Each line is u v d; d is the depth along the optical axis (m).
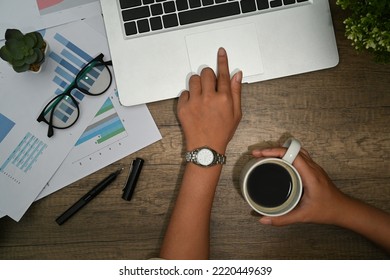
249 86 0.69
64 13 0.68
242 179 0.63
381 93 0.69
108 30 0.65
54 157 0.69
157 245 0.69
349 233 0.69
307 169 0.62
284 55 0.66
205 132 0.65
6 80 0.68
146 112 0.69
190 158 0.64
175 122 0.69
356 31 0.54
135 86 0.66
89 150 0.69
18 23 0.67
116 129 0.69
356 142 0.69
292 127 0.69
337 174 0.69
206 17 0.65
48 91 0.68
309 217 0.64
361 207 0.65
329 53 0.67
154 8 0.65
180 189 0.65
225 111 0.65
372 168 0.69
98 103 0.69
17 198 0.68
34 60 0.62
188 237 0.63
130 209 0.69
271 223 0.64
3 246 0.69
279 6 0.66
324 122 0.69
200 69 0.66
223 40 0.66
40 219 0.69
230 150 0.69
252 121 0.69
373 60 0.63
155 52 0.66
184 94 0.66
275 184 0.62
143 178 0.69
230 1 0.65
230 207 0.69
